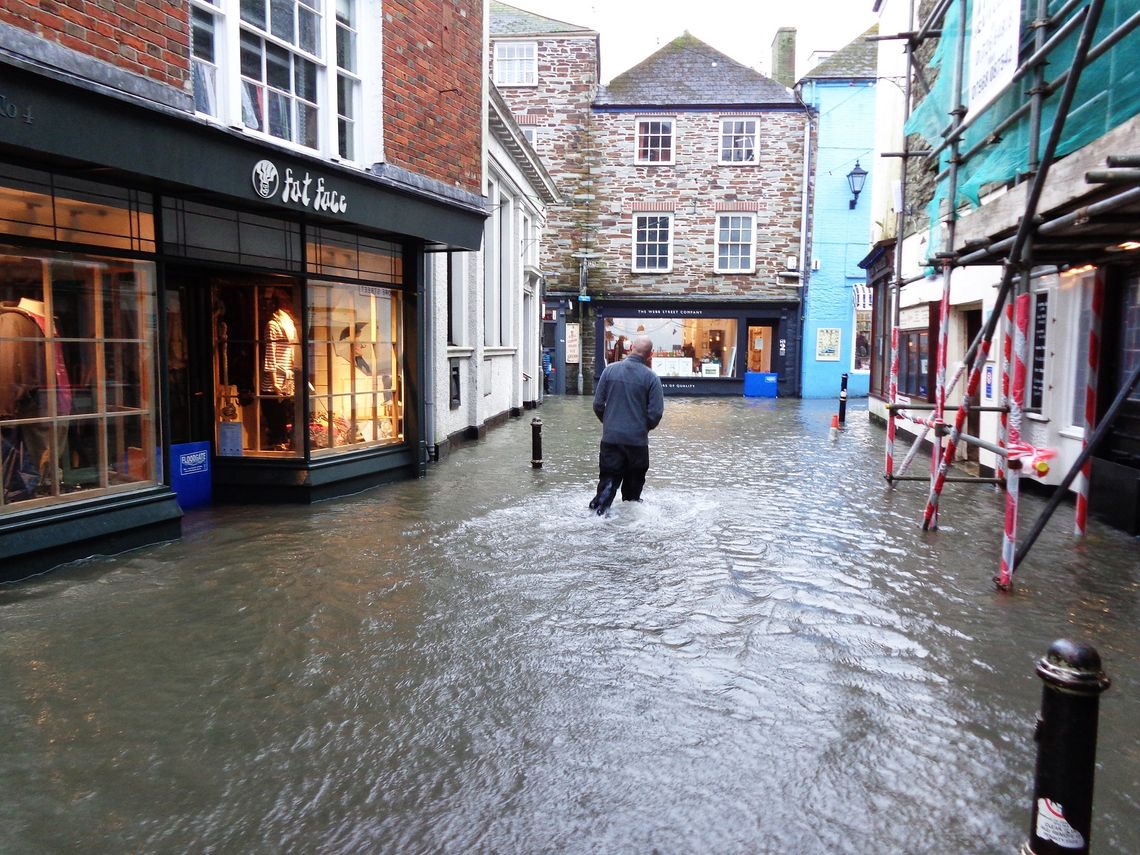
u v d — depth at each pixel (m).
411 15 8.59
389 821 2.72
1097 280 7.36
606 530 6.85
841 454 12.06
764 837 2.63
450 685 3.79
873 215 17.67
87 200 5.62
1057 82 5.46
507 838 2.63
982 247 6.58
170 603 4.88
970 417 10.62
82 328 5.68
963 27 7.04
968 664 4.04
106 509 5.82
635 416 7.53
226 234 7.06
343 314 8.48
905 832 2.66
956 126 7.12
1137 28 4.78
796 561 5.91
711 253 26.38
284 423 7.95
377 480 8.93
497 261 15.52
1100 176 3.86
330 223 7.87
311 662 4.04
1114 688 3.78
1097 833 2.66
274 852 2.55
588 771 3.03
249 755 3.15
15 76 4.61
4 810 2.76
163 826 2.68
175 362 7.73
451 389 12.41
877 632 4.47
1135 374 4.93
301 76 7.50
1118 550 6.22
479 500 8.13
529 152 16.19
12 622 4.53
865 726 3.38
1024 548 5.21
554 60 26.14
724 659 4.09
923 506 8.02
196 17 6.34
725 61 26.94
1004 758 3.13
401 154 8.54
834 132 25.69
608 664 4.03
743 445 13.17
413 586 5.25
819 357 26.22
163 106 5.60
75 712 3.49
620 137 26.25
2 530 5.14
